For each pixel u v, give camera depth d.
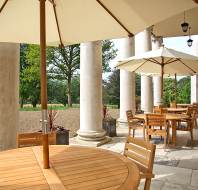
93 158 2.96
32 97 27.89
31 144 3.84
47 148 2.61
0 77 4.79
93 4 3.36
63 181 2.23
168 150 7.83
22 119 17.05
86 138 8.54
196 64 8.49
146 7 2.96
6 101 4.84
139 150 3.11
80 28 3.76
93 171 2.49
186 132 11.22
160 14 3.01
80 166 2.66
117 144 8.71
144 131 8.50
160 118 7.78
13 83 4.92
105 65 31.69
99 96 8.67
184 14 10.63
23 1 3.46
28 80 27.05
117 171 2.48
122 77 12.71
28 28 3.84
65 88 32.03
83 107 8.68
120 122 12.62
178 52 8.22
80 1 3.37
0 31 3.74
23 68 27.88
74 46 28.66
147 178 2.84
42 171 2.51
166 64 8.84
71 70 29.00
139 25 3.31
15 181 2.25
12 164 2.75
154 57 7.90
